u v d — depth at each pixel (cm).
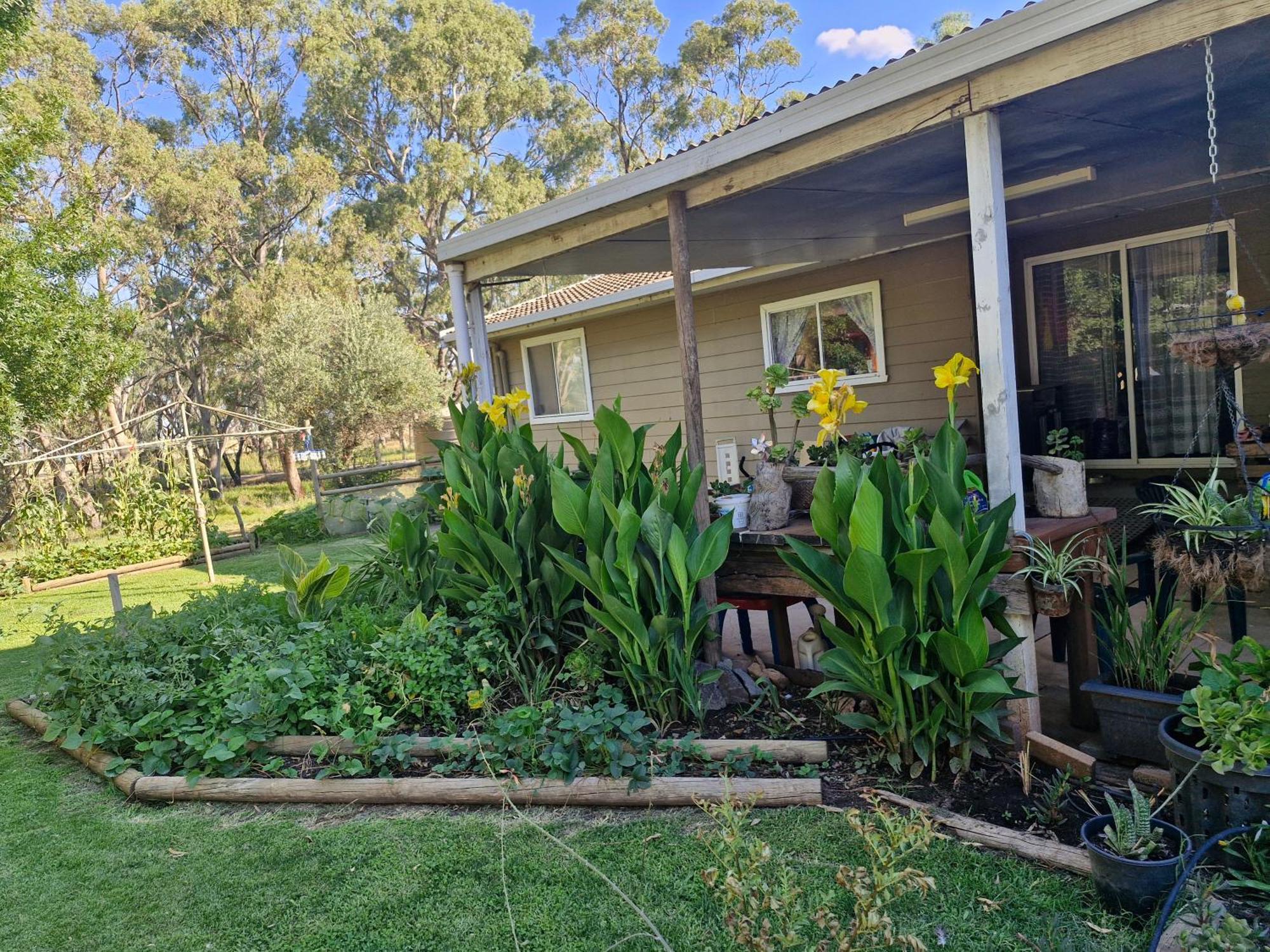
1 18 968
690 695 360
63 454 1134
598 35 3070
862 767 319
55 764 414
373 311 2066
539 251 528
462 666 394
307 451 1291
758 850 199
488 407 500
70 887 288
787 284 896
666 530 353
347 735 357
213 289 2683
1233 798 222
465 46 2781
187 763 367
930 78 301
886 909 224
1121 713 291
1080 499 357
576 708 368
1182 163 488
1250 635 407
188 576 1040
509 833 297
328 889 271
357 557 885
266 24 2852
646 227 501
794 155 369
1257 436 408
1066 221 663
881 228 633
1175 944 201
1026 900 227
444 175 2725
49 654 473
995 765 306
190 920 261
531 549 412
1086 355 685
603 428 387
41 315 968
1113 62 264
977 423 752
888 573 291
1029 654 310
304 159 2577
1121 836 217
